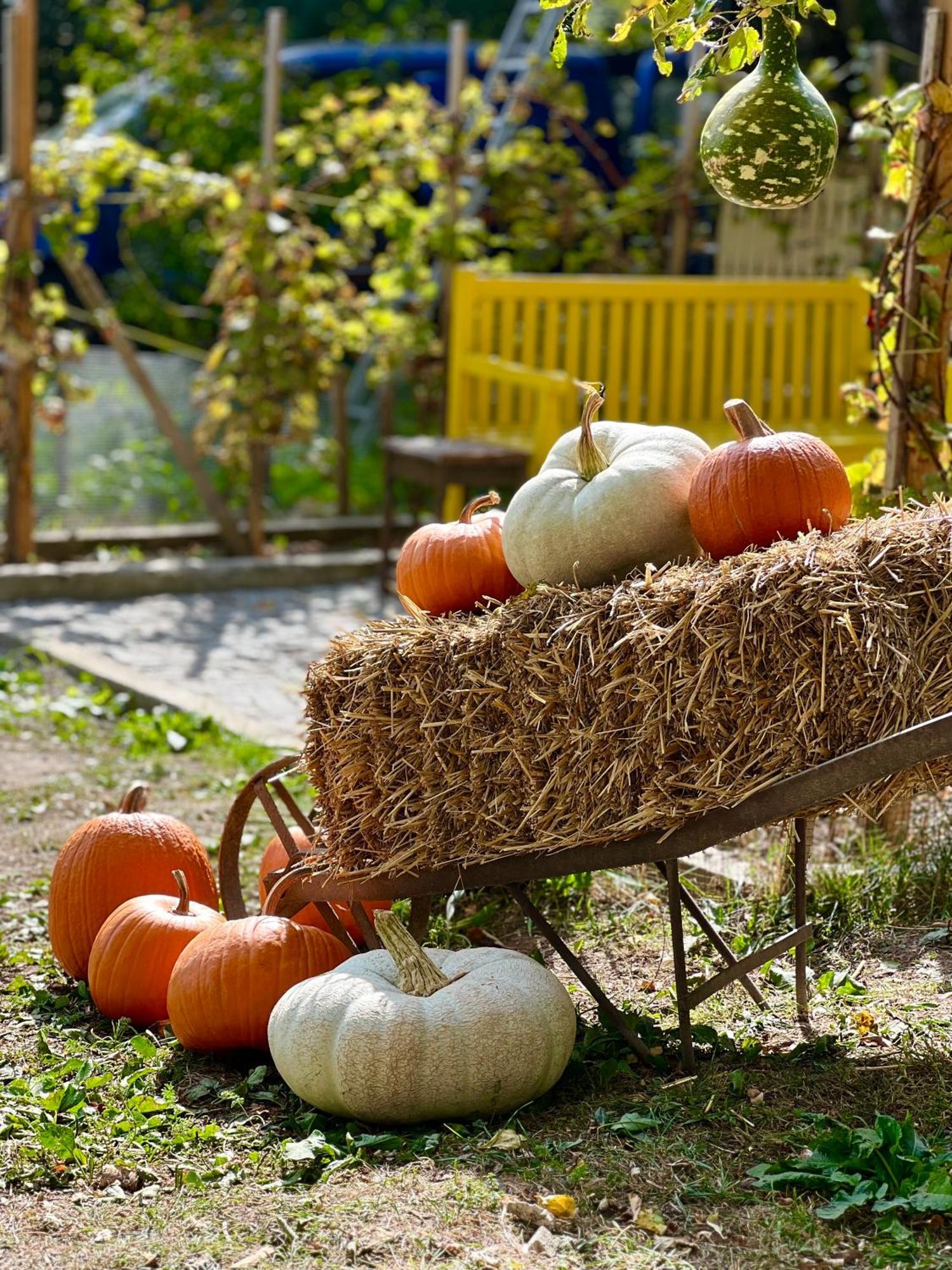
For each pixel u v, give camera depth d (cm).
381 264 951
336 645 334
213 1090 320
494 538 342
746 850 448
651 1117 292
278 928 338
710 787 291
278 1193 274
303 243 895
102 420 962
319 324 891
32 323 851
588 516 312
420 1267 247
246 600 844
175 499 1008
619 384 890
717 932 371
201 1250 255
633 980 368
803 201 327
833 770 281
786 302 910
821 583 280
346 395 991
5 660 696
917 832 440
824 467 304
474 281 862
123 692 656
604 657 295
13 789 537
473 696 312
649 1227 256
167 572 852
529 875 320
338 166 912
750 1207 262
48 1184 280
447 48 1413
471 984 302
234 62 1371
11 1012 365
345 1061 291
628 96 1575
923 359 443
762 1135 286
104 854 380
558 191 1015
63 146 855
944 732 271
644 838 304
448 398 902
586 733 299
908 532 291
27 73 830
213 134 1322
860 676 280
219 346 892
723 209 1038
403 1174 276
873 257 1011
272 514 1012
